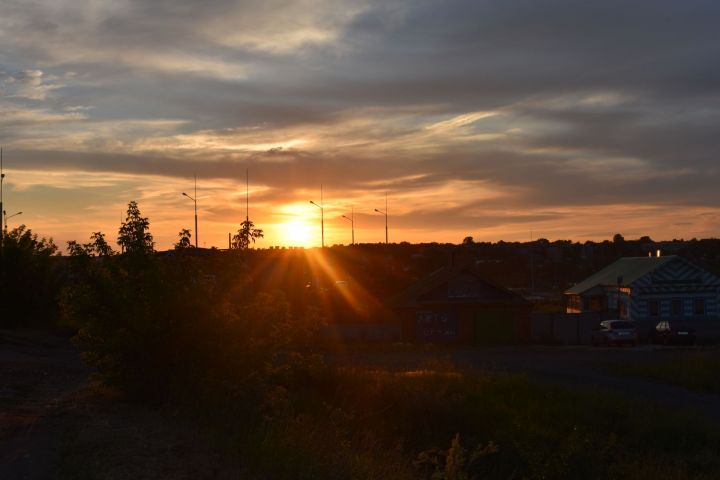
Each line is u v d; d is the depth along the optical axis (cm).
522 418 1956
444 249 11556
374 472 1053
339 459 1052
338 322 5512
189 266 1530
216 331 1497
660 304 5838
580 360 3762
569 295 7225
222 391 1408
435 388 2202
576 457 1512
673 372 2920
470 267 5406
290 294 5303
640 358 3731
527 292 10744
